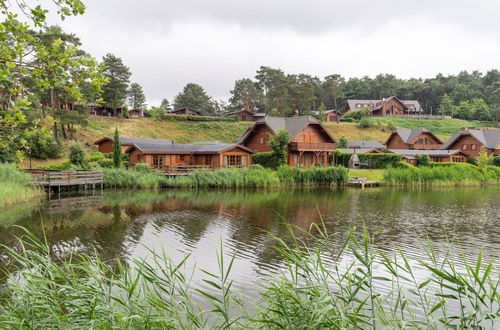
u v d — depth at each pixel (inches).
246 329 158.6
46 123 1825.8
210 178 1360.7
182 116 2915.8
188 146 1731.1
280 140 1621.6
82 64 189.2
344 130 3144.7
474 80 5108.3
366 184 1514.5
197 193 1197.1
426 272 426.0
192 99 4126.5
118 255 473.7
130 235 592.1
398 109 3983.8
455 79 5000.0
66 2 180.7
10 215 745.0
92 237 573.9
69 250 495.2
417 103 4215.1
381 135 3125.0
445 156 2250.2
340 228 677.3
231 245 541.6
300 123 1811.0
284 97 3385.8
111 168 1376.7
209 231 635.5
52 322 138.2
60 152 1624.0
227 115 3479.3
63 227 643.5
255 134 1862.7
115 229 634.8
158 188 1316.4
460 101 4416.8
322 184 1488.7
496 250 526.3
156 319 138.9
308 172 1472.7
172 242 553.3
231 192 1243.8
